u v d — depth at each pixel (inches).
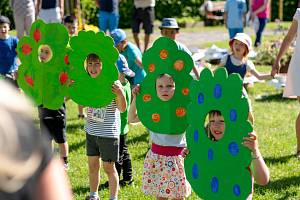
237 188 163.5
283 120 363.6
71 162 281.3
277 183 250.5
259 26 660.1
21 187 65.1
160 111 193.2
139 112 196.9
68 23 345.4
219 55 540.1
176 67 192.5
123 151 245.4
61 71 236.8
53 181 67.1
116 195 220.8
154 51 194.9
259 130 340.2
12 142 65.2
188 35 814.5
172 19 313.0
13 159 65.0
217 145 166.6
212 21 960.9
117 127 216.7
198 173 172.4
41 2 462.9
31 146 66.4
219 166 166.6
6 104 66.9
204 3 981.2
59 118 257.4
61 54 236.4
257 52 567.8
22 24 451.8
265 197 235.9
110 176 220.2
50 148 68.9
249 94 437.1
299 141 287.3
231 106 161.9
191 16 1004.6
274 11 1021.2
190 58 193.2
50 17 463.8
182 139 193.8
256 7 656.4
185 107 192.9
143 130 332.8
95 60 210.4
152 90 194.5
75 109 387.2
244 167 161.0
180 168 192.5
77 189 246.8
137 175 261.7
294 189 244.5
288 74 275.0
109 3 555.5
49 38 237.1
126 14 930.7
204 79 169.0
